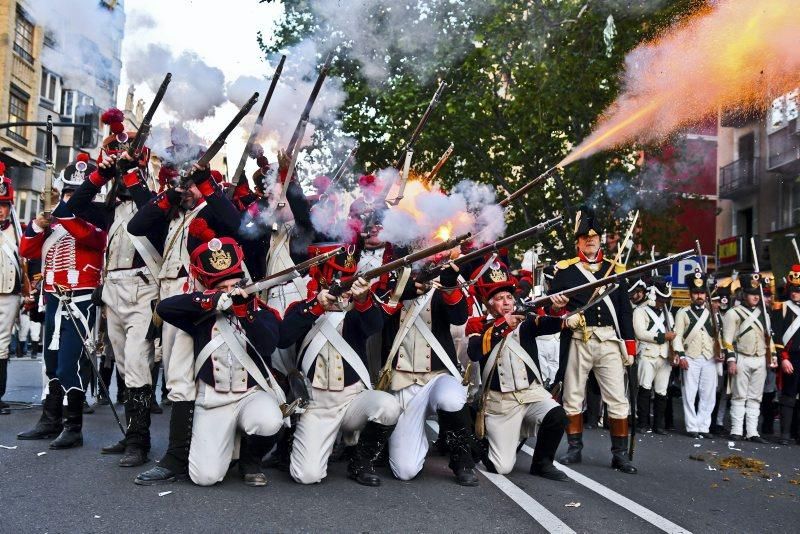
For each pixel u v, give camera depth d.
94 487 4.90
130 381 5.67
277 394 5.20
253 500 4.79
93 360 6.11
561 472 5.96
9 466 5.36
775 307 9.92
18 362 14.62
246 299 5.04
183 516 4.39
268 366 5.34
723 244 25.50
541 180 5.98
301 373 5.42
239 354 5.06
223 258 5.02
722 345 9.61
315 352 5.39
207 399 5.03
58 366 6.07
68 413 6.08
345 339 5.50
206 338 5.07
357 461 5.49
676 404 13.63
